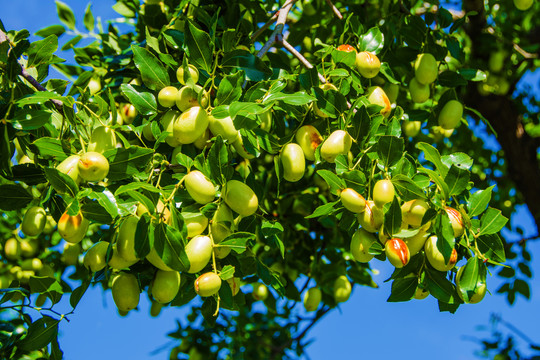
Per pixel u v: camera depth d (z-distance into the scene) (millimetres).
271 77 1404
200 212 1295
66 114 1307
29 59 1381
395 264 1279
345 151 1324
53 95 1297
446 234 1272
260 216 1354
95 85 1547
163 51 1450
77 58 1581
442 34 1508
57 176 1255
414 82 1473
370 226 1299
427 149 1282
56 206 1347
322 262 1638
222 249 1302
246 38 1467
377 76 1478
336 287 1590
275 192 1612
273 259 1621
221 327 1904
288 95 1313
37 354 1405
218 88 1319
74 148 1312
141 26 1601
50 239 1646
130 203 1299
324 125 1373
